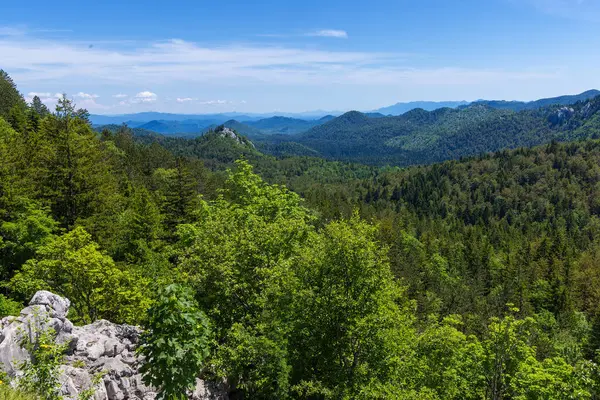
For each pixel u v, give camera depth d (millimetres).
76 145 28562
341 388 14805
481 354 24344
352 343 16641
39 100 113812
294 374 16078
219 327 16656
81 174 28219
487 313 51844
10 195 24078
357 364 16297
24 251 22688
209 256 17516
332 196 182125
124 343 12945
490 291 75812
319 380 16156
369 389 14461
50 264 17500
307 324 16250
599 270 76625
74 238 19281
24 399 7754
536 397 20234
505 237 122062
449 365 22781
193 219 39750
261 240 18672
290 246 20141
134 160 88188
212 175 125438
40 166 28391
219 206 26375
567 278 75062
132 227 37594
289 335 15984
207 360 14562
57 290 18312
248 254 18234
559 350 39094
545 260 85000
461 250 100125
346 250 16438
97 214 28859
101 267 18312
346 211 136375
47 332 9695
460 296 62000
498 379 23922
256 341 14148
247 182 29641
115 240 32406
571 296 69500
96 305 18922
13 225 22016
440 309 59000
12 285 18453
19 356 9344
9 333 9391
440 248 104875
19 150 29453
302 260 17484
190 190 41156
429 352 22984
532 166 192750
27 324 9992
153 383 8672
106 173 32719
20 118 56375
